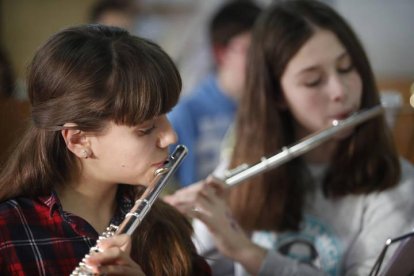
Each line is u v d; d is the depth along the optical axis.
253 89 4.51
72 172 3.11
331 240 4.21
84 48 2.93
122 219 3.22
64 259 2.99
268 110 4.48
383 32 9.70
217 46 6.82
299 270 4.01
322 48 4.19
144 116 2.88
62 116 2.89
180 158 3.16
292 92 4.30
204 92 6.86
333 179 4.29
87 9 9.47
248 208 4.43
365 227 4.17
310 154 4.44
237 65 6.71
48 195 3.08
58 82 2.90
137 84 2.87
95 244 3.04
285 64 4.29
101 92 2.87
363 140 4.24
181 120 6.68
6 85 4.60
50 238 3.00
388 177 4.20
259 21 4.51
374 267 3.55
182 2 9.95
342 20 4.30
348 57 4.23
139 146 2.94
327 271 4.15
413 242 3.32
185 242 3.38
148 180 3.04
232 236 4.02
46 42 3.01
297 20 4.27
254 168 4.17
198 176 6.73
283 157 4.16
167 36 9.74
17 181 3.06
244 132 4.58
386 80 9.30
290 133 4.57
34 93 2.99
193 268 3.41
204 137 6.76
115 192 3.26
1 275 2.90
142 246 3.24
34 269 2.93
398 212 4.11
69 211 3.09
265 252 4.05
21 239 2.95
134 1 9.27
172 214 3.46
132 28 8.88
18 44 9.26
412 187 4.19
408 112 6.04
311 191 4.38
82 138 2.96
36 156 3.05
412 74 9.67
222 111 6.80
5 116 3.74
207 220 3.99
